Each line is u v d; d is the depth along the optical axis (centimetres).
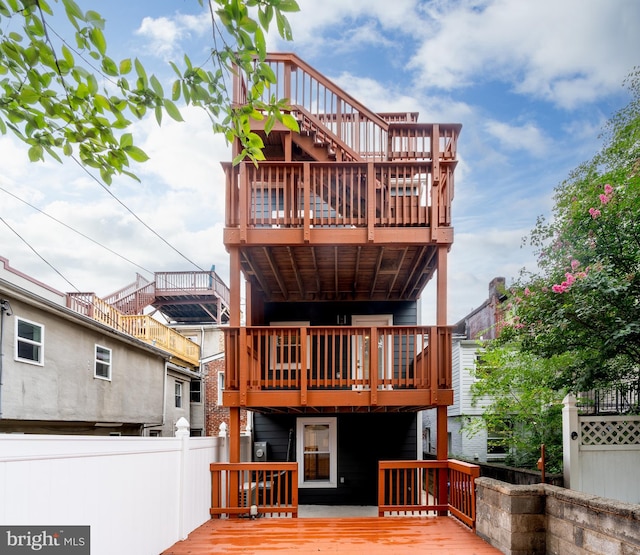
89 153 252
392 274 820
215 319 2111
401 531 534
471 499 532
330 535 516
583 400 773
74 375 925
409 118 930
